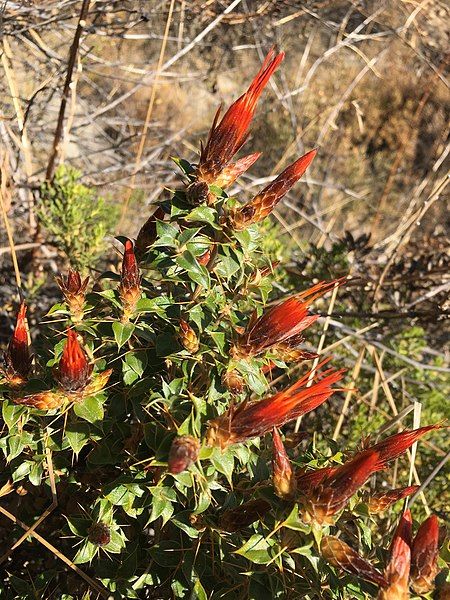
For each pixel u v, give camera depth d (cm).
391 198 94
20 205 50
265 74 23
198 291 24
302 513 20
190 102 86
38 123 61
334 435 39
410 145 98
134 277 23
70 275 24
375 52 97
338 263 50
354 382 44
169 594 24
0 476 27
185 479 21
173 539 24
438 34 73
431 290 51
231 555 22
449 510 39
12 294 46
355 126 102
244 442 22
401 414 32
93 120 62
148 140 67
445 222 86
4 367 25
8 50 47
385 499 24
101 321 24
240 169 24
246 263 24
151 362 25
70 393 22
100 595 26
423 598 20
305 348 44
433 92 98
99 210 45
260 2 65
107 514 23
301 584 22
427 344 55
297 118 91
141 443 24
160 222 23
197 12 54
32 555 29
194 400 20
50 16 50
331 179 91
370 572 19
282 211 81
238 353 22
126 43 79
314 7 59
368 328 44
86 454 27
